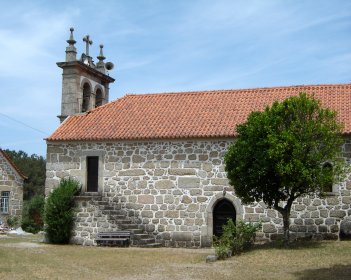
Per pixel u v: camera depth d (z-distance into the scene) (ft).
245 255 58.59
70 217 78.33
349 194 70.23
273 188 62.03
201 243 74.95
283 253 57.67
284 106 62.23
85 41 94.94
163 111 84.64
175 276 46.34
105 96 100.07
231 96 85.51
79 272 48.65
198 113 81.82
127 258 59.62
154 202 77.71
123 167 79.71
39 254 62.75
